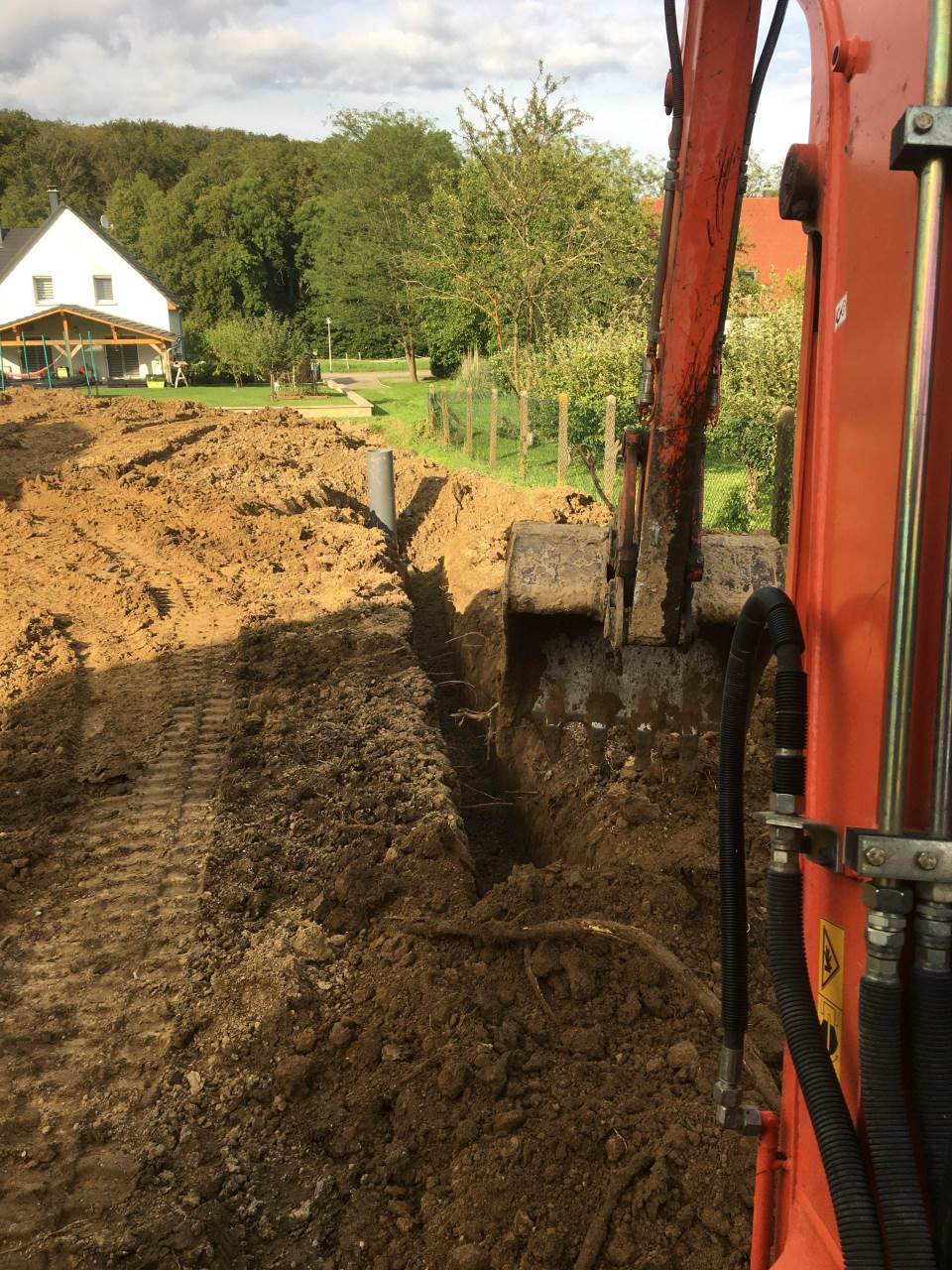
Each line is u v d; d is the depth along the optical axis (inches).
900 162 58.5
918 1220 59.3
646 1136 146.5
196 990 191.0
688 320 143.2
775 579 192.4
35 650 353.7
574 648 201.0
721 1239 132.7
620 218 1042.7
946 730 58.9
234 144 4687.5
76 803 257.1
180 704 311.6
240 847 234.1
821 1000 75.2
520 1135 149.3
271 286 2910.9
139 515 544.1
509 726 204.5
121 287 1984.5
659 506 156.2
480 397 874.8
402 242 1863.9
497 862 269.9
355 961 196.1
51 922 212.2
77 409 1021.8
